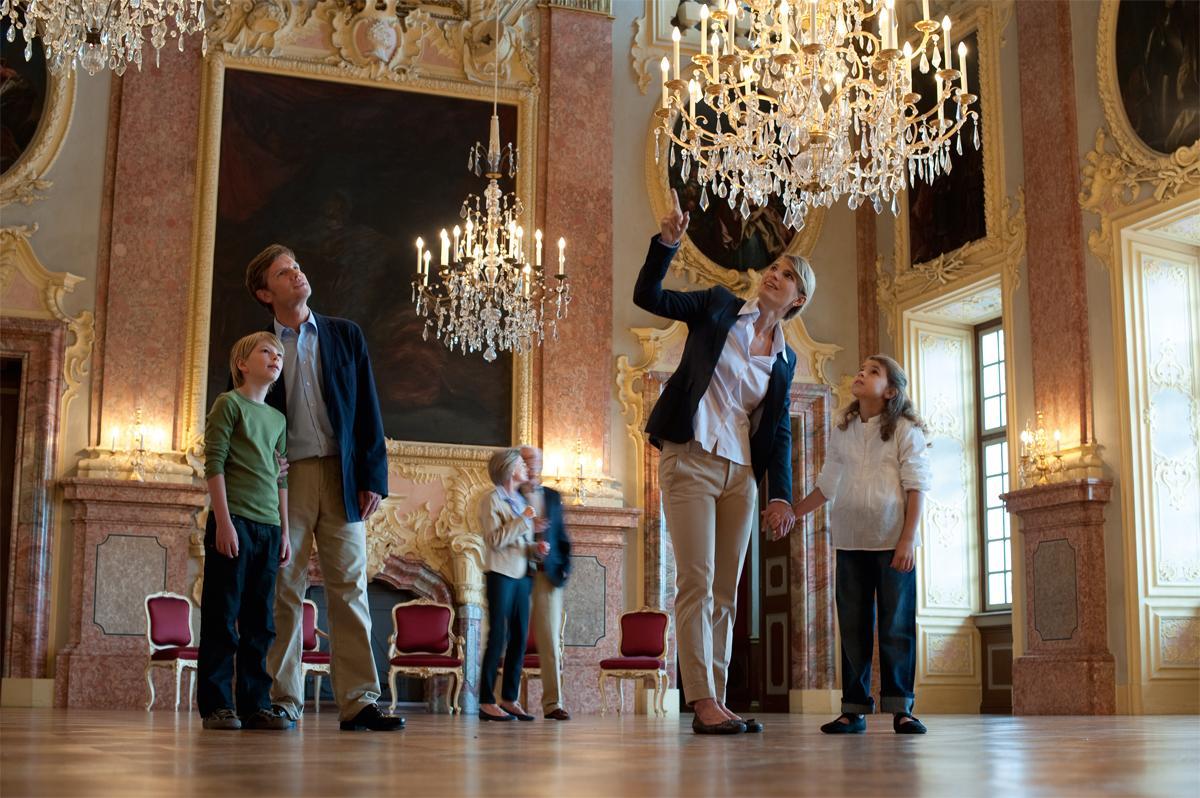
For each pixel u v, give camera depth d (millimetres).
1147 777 2291
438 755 2930
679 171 15398
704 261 15359
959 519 15078
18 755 2717
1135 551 11828
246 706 4742
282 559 4895
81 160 13508
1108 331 12352
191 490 12961
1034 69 13461
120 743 3426
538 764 2605
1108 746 3762
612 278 14945
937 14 15062
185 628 11727
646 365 14828
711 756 2994
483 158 14812
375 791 1880
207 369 13516
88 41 9836
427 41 14852
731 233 15562
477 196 14195
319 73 14406
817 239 15828
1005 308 13641
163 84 13836
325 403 4918
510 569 8164
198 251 13656
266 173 14109
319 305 14039
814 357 15492
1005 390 14336
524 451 8328
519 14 15164
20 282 13062
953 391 15391
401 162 14570
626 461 14672
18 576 12484
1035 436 12859
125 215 13500
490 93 14891
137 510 12828
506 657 8219
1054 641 12352
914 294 15125
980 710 14703
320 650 12625
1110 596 12031
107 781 2031
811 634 14875
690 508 4758
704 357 4785
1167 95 11883
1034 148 13367
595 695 13789
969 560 15055
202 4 10133
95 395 13133
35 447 12734
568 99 15125
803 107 10266
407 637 11766
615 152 15281
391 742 3670
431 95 14789
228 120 14070
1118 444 12133
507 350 14547
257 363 4836
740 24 15672
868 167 10961
